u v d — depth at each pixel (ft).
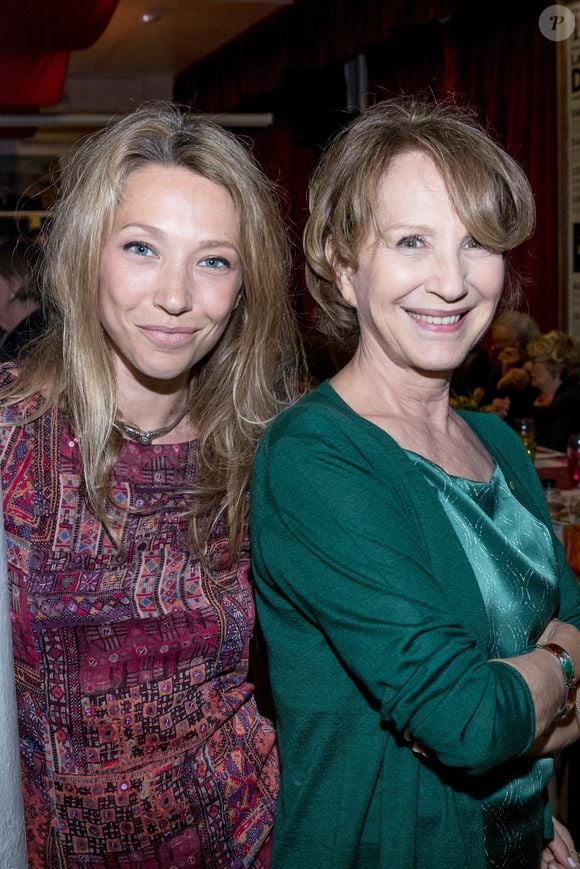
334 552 3.68
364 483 3.76
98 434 4.33
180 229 4.15
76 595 4.29
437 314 3.86
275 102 23.22
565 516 10.36
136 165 4.18
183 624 4.40
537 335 18.34
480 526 3.96
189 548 4.48
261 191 4.43
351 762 3.84
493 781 3.98
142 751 4.33
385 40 21.26
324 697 3.91
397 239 3.82
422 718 3.50
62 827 4.30
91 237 4.21
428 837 3.83
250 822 4.56
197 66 32.07
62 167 4.67
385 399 4.15
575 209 20.02
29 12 13.28
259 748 4.65
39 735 4.27
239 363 4.73
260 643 5.21
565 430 15.40
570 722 4.02
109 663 4.29
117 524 4.38
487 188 3.74
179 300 4.14
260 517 4.00
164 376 4.32
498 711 3.50
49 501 4.34
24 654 4.27
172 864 4.39
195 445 4.65
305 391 5.23
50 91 20.02
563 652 3.89
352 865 3.88
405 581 3.62
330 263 4.17
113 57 31.89
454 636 3.59
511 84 21.26
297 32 23.86
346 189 3.93
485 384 18.93
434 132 3.85
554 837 4.71
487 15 21.62
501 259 3.98
